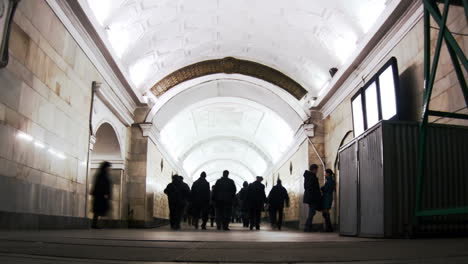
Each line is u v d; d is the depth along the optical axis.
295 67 15.23
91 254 2.15
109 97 11.05
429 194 5.13
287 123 18.11
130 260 1.93
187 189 11.38
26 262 1.66
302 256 2.22
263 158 28.97
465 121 6.24
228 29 14.38
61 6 7.75
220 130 28.02
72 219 8.54
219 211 11.66
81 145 9.28
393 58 8.05
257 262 1.92
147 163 14.78
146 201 14.55
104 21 10.09
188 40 14.43
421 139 5.15
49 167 7.45
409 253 2.39
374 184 5.39
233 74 16.33
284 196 13.59
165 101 15.48
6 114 5.92
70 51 8.52
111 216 13.12
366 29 10.18
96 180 10.02
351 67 10.91
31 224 6.56
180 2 12.12
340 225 6.96
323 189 10.59
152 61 14.12
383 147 5.18
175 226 10.95
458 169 5.29
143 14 11.44
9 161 5.98
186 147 28.30
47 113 7.38
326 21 11.46
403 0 7.64
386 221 5.02
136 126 14.97
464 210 4.10
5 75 5.89
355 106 10.41
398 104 7.82
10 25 5.84
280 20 13.01
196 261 1.94
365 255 2.26
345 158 6.76
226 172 11.57
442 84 6.93
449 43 5.21
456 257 2.05
